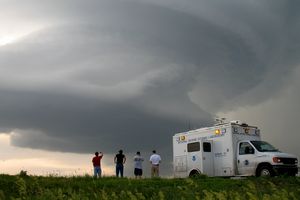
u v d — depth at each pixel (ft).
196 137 100.37
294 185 72.90
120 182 79.51
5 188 71.41
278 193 53.93
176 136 104.53
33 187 70.38
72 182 78.13
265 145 92.68
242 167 92.22
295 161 89.97
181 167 101.60
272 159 87.92
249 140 93.56
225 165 94.68
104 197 61.82
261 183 74.69
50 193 63.98
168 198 64.03
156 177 87.20
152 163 103.71
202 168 96.58
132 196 60.64
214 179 82.74
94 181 79.71
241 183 75.20
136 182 79.51
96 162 100.32
